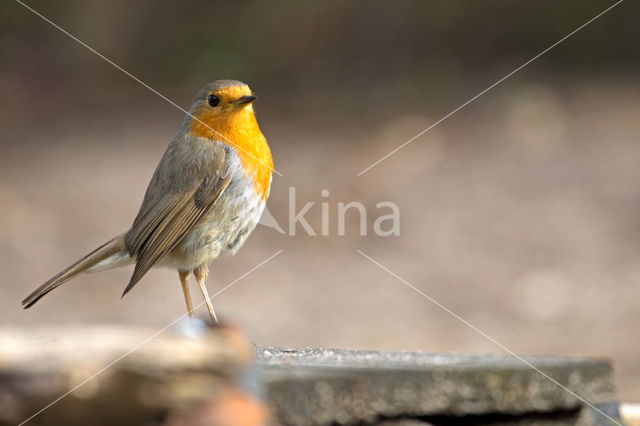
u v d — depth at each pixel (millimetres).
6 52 24281
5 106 22219
